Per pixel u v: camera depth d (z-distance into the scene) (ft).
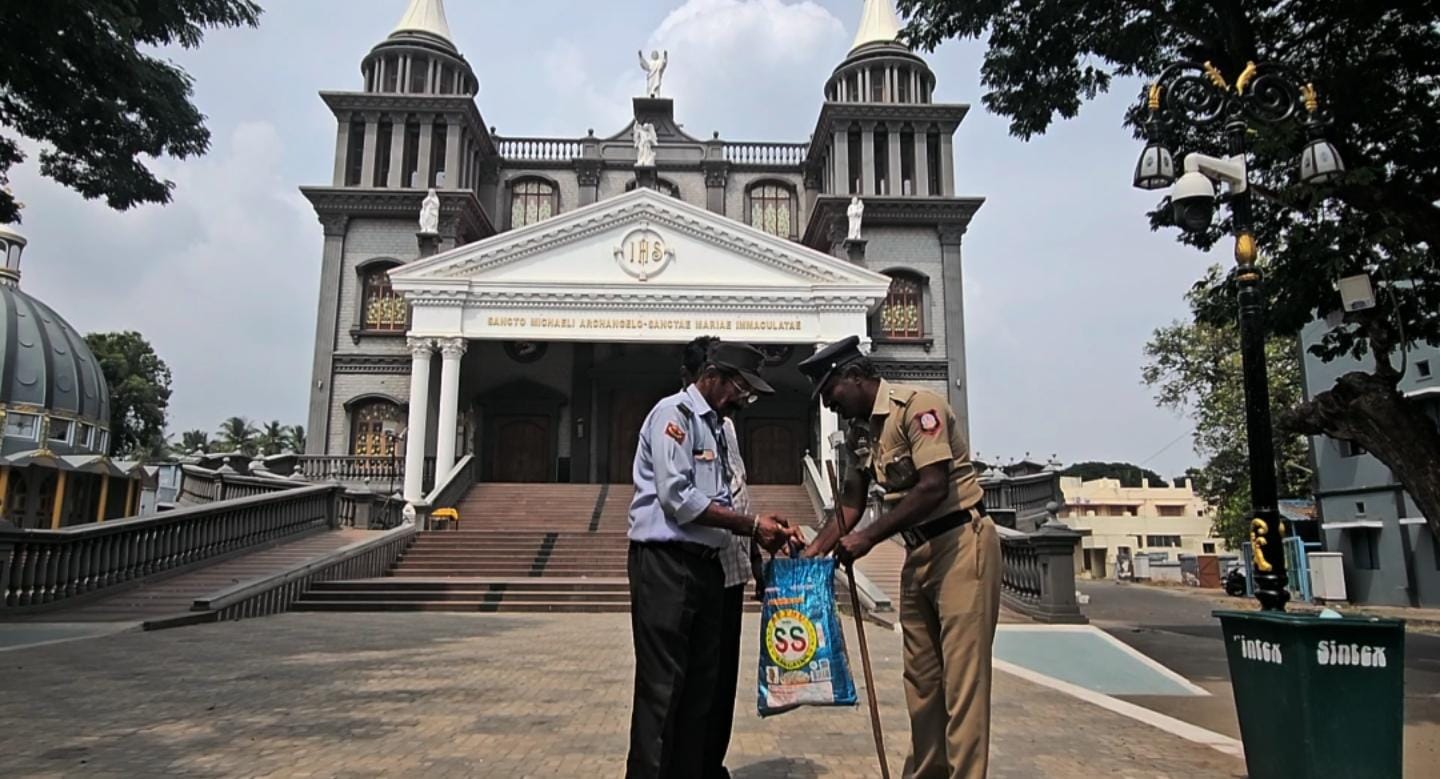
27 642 28.76
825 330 88.94
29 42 31.53
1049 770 14.70
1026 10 35.45
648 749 10.87
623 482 100.27
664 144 117.70
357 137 106.11
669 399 12.41
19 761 14.15
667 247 89.97
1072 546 38.24
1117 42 35.24
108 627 32.73
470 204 100.89
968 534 11.72
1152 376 107.24
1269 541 16.05
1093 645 31.07
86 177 38.81
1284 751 12.39
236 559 49.16
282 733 16.35
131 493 111.65
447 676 23.38
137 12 33.63
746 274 90.07
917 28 37.29
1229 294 40.45
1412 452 30.07
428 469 91.20
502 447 101.04
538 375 102.47
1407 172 34.17
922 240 104.99
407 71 110.52
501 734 16.56
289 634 32.91
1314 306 38.04
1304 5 33.30
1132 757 15.62
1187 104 20.11
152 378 176.04
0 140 36.63
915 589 12.19
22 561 35.19
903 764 14.74
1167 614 58.54
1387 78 33.94
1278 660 12.56
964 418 100.07
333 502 61.00
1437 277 34.68
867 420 12.43
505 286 87.15
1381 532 77.15
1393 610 70.38
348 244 101.30
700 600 11.59
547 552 60.23
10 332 118.62
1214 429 101.24
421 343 85.92
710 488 12.07
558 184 115.96
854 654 29.48
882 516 11.66
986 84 38.32
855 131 109.40
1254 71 19.29
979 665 11.32
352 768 14.01
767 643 11.94
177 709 18.43
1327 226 33.58
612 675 23.88
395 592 47.16
